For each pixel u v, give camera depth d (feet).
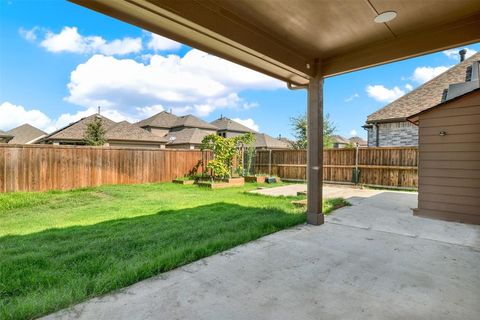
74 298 7.09
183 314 6.48
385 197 24.23
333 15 10.00
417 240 12.17
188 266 9.27
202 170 40.78
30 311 6.44
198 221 15.88
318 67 14.44
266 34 11.51
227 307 6.77
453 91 30.12
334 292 7.52
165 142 71.15
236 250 10.82
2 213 18.89
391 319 6.30
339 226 14.55
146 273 8.51
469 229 14.01
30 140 102.73
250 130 113.19
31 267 9.35
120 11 8.41
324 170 35.76
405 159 29.96
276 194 26.58
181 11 8.45
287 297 7.26
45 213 18.83
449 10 9.66
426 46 11.14
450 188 15.90
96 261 9.77
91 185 30.40
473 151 15.21
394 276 8.51
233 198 24.49
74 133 59.52
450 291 7.57
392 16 10.02
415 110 37.83
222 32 9.68
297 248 11.05
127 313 6.50
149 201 23.16
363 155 32.73
